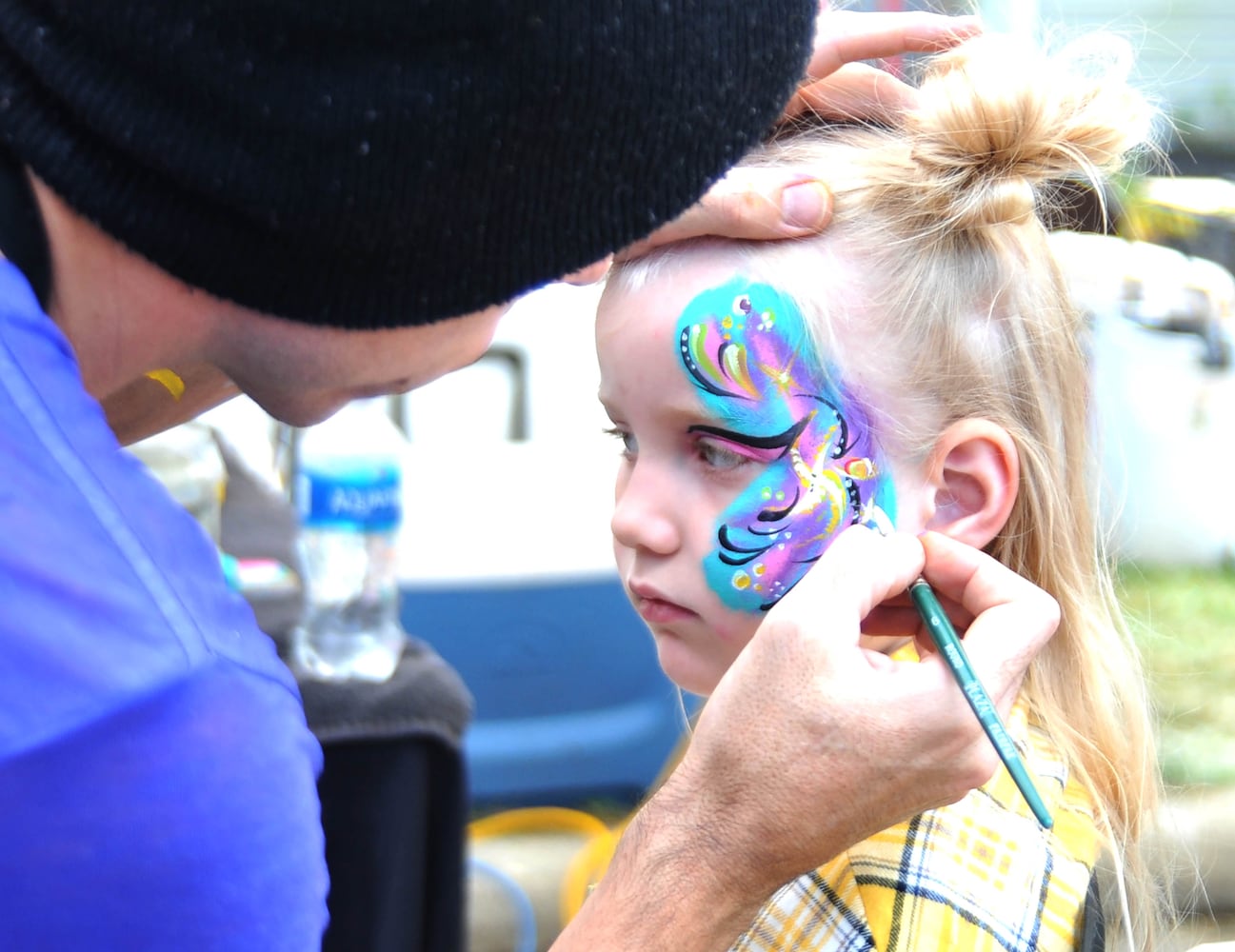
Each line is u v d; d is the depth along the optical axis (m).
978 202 1.17
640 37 0.73
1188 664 3.82
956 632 1.02
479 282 0.77
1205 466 4.31
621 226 0.79
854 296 1.15
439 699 1.54
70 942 0.64
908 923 0.97
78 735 0.62
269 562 1.98
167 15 0.67
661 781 1.87
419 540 2.75
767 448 1.13
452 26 0.69
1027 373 1.19
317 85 0.69
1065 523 1.21
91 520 0.67
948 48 1.25
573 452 3.04
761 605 1.14
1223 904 2.74
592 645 2.84
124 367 0.79
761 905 0.92
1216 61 3.84
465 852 1.58
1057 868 1.02
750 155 1.22
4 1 0.68
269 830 0.69
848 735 0.87
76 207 0.70
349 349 0.80
